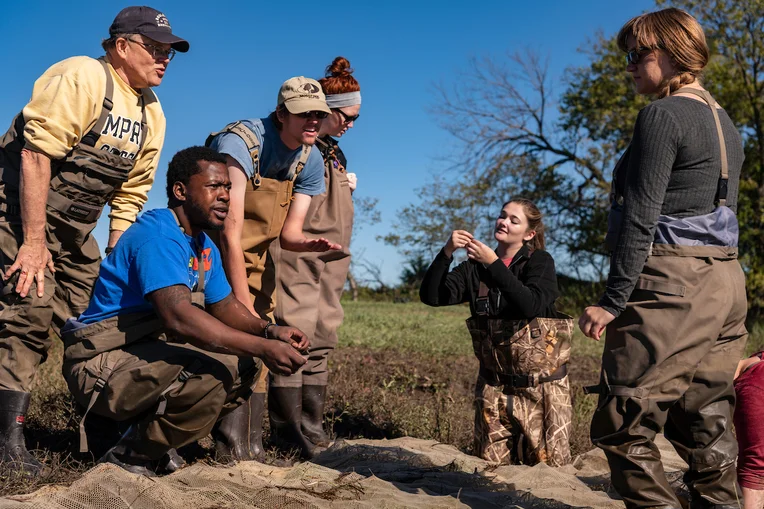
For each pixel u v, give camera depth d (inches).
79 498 108.9
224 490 117.2
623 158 117.4
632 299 111.0
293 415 170.6
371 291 1274.6
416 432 214.1
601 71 994.7
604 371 113.3
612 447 109.7
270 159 150.9
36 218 134.3
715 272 109.0
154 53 144.5
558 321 166.2
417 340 442.0
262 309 164.9
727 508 112.1
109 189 148.2
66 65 138.8
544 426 165.5
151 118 155.6
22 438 135.0
